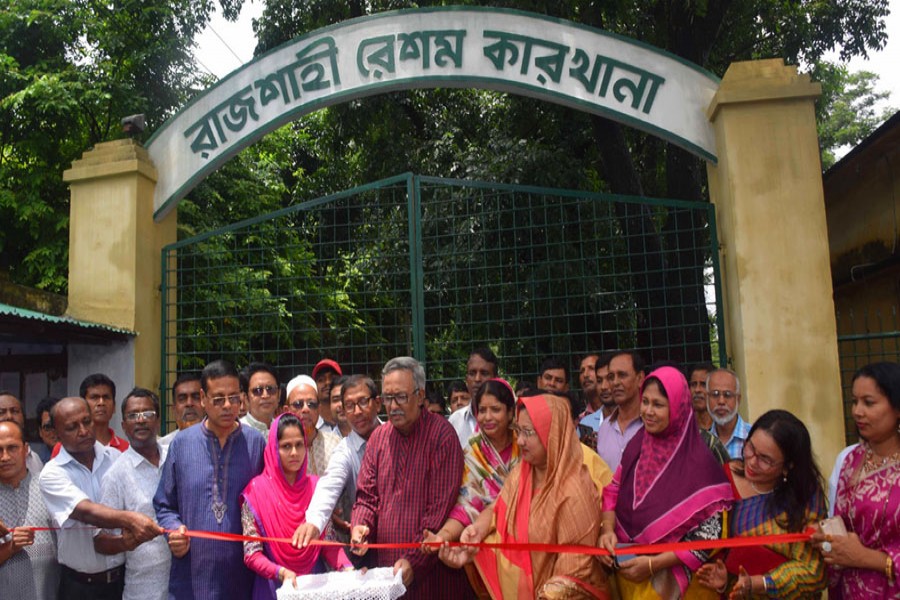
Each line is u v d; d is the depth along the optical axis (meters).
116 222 6.39
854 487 2.86
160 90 10.99
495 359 4.80
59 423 3.63
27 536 3.41
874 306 8.30
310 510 3.44
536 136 11.20
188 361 7.76
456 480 3.48
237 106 6.52
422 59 6.13
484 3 9.61
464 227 9.25
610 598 3.14
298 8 10.88
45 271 9.37
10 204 9.49
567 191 5.93
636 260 9.15
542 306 8.97
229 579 3.39
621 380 4.09
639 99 5.79
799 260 5.12
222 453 3.53
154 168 6.63
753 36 11.55
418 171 11.23
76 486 3.63
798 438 2.87
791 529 2.86
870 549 2.68
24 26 10.27
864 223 8.35
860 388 2.80
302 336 10.80
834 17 11.22
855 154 7.54
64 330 5.63
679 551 2.88
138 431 3.89
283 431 3.44
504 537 3.22
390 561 3.39
